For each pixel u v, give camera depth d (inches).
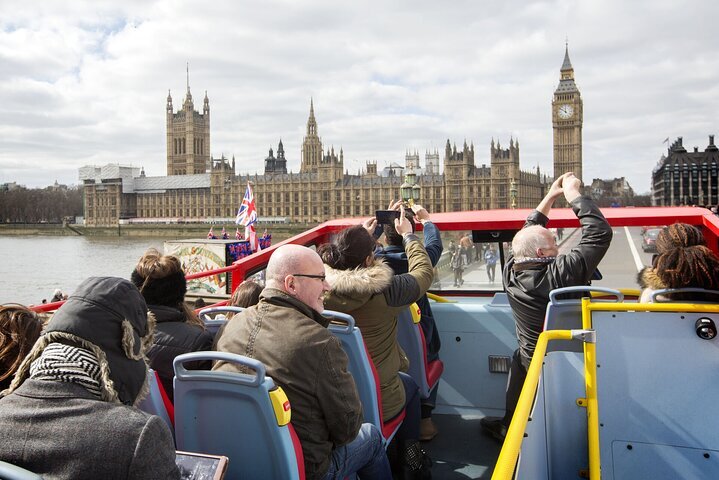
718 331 135.5
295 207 7691.9
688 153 7317.9
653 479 139.7
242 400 124.9
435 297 263.3
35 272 3090.6
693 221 240.2
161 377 166.6
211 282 1043.9
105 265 3528.5
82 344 99.1
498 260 267.4
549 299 173.9
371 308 172.7
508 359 232.5
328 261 178.1
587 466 148.1
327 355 137.0
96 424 91.4
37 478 81.0
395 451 201.3
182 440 132.3
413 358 211.8
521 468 125.5
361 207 7372.1
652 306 139.3
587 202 181.8
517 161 6978.4
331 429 139.8
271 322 140.7
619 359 141.6
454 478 188.5
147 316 110.7
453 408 239.3
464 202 6958.7
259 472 126.8
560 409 149.6
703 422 137.1
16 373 102.0
